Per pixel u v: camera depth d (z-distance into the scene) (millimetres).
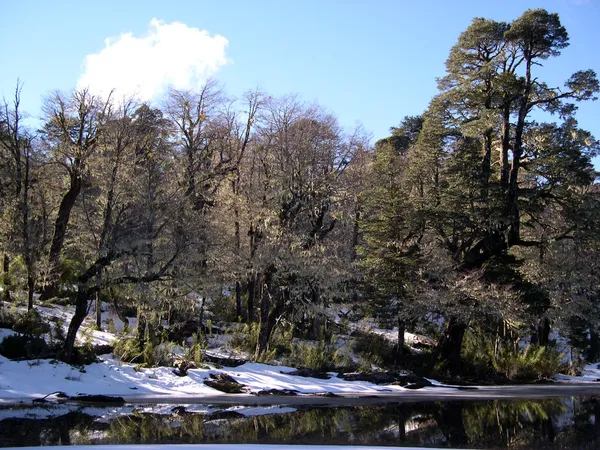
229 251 27062
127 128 22125
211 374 21375
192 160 26203
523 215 36750
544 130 33906
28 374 17719
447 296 30062
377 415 15055
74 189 22891
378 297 32781
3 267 30094
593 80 31547
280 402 17375
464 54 34656
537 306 31562
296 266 26984
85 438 10961
